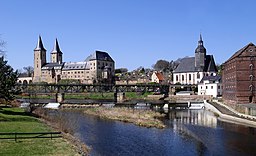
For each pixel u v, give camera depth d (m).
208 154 42.38
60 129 54.28
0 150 34.88
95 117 87.94
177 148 46.25
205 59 191.88
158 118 86.06
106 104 129.75
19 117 64.06
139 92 162.88
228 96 111.56
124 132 61.47
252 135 56.25
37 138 42.75
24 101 135.62
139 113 93.00
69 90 159.38
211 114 96.06
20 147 36.81
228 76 111.81
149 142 50.97
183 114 97.25
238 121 76.75
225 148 45.88
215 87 146.88
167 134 58.72
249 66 99.31
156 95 155.25
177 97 149.00
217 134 57.84
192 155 41.97
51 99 149.12
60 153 34.88
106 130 64.00
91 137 55.44
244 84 99.25
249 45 99.81
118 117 84.94
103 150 44.59
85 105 128.75
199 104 124.50
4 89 69.69
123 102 136.25
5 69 73.06
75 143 43.25
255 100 98.69
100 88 163.75
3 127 50.53
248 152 43.22
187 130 63.34
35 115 73.44
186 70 196.38
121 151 44.25
